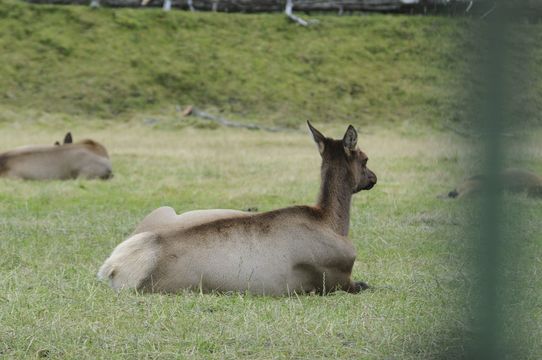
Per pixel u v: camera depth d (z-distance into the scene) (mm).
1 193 52250
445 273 30562
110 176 61344
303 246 27609
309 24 128250
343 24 129000
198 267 26438
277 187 55750
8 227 39562
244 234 27188
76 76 111125
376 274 31344
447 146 80688
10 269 30781
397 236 38750
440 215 43875
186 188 55500
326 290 28297
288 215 28016
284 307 25125
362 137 94375
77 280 27703
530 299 25828
